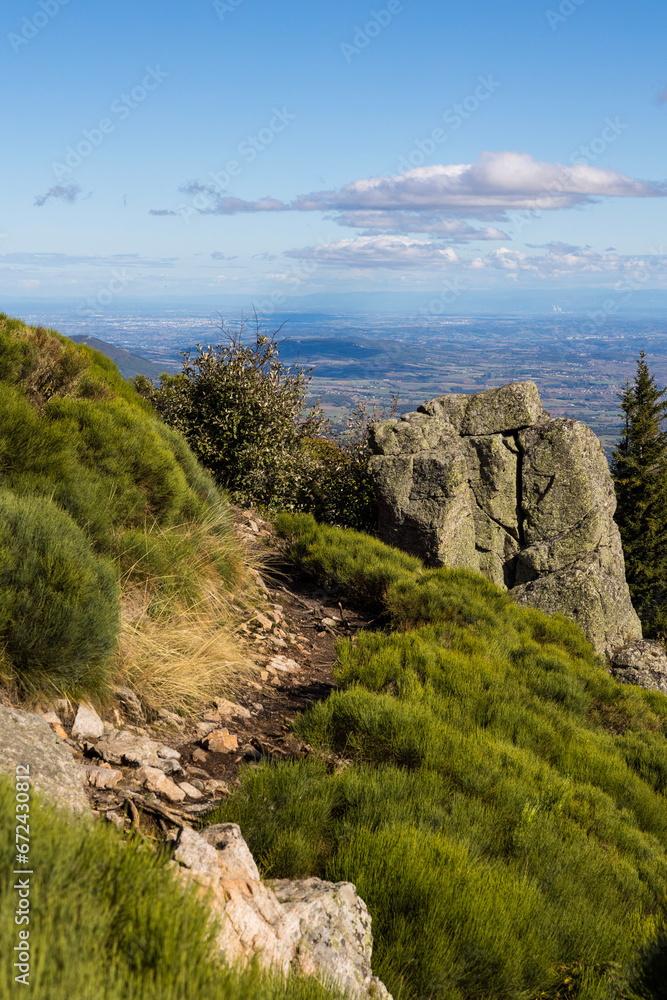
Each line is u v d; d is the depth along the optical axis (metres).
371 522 15.43
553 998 3.16
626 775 6.79
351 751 5.23
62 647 4.39
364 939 2.85
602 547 14.34
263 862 3.39
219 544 8.88
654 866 5.12
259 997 1.97
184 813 3.76
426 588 9.81
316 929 2.68
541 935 3.41
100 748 4.11
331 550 10.84
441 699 6.53
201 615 7.09
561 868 4.23
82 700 4.52
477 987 3.02
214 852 2.70
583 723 8.20
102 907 1.87
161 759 4.35
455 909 3.18
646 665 13.03
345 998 2.34
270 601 9.22
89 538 6.23
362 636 7.56
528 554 14.09
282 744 5.30
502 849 4.30
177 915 1.92
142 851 2.21
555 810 5.14
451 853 3.59
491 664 8.10
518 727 6.76
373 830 3.86
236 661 6.57
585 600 13.20
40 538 4.87
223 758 4.83
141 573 6.75
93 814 3.18
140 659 5.44
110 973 1.64
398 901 3.21
